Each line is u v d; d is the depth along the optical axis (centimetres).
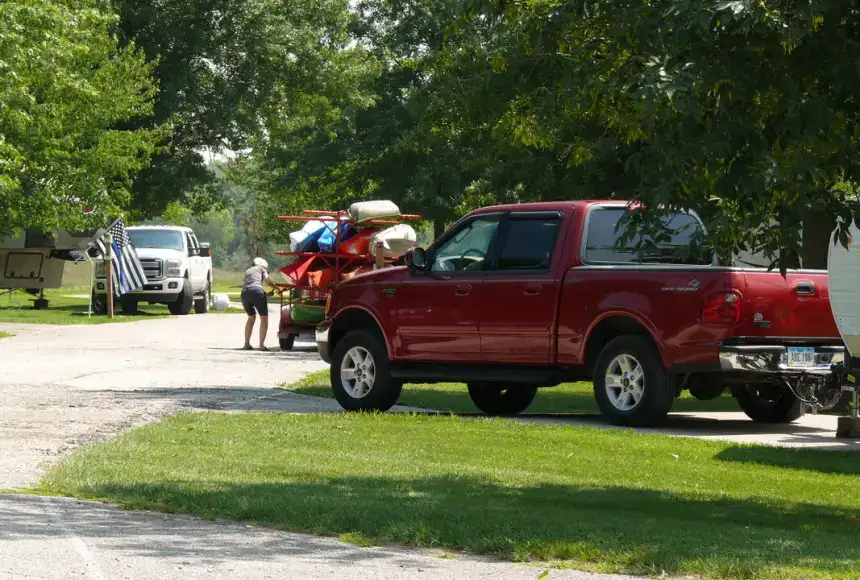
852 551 1005
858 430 1936
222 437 1747
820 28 1133
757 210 1205
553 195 2586
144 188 7969
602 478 1473
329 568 941
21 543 1009
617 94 1292
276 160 8338
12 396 2311
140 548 1002
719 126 1117
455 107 2748
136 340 4175
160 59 7338
